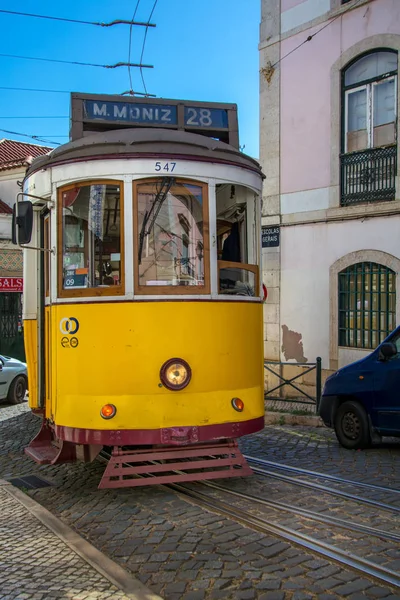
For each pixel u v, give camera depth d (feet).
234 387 18.95
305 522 16.17
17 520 17.22
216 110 22.91
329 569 13.17
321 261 40.68
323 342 40.63
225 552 14.26
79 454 18.81
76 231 18.93
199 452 18.25
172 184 18.54
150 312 17.95
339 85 39.99
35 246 21.97
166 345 17.95
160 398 17.80
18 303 67.26
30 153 86.17
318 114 41.11
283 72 43.19
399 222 36.42
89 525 16.76
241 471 18.49
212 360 18.51
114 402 17.72
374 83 38.55
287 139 42.86
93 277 18.47
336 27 39.99
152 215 18.35
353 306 39.14
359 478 21.07
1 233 65.77
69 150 19.11
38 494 20.35
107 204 18.43
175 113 22.38
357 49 38.78
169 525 16.31
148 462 20.86
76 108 21.20
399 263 36.40
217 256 19.06
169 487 20.06
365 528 15.57
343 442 27.04
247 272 20.27
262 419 19.79
